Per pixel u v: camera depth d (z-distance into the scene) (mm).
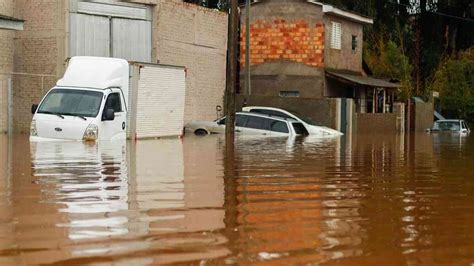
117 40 28656
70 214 6461
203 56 33000
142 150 16031
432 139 30453
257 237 5516
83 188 8406
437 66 59844
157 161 12828
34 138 18688
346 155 16094
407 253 5090
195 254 4883
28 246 5059
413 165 13492
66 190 8195
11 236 5410
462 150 20172
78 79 19547
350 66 42438
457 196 8430
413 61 59906
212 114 33812
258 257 4836
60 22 26641
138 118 21125
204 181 9477
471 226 6250
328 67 39594
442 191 8938
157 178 9727
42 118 18609
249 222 6215
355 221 6418
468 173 11719
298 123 28250
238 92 39406
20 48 26969
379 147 21062
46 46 26797
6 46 26547
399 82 48594
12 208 6789
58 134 18453
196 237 5473
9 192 7969
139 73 20953
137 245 5145
